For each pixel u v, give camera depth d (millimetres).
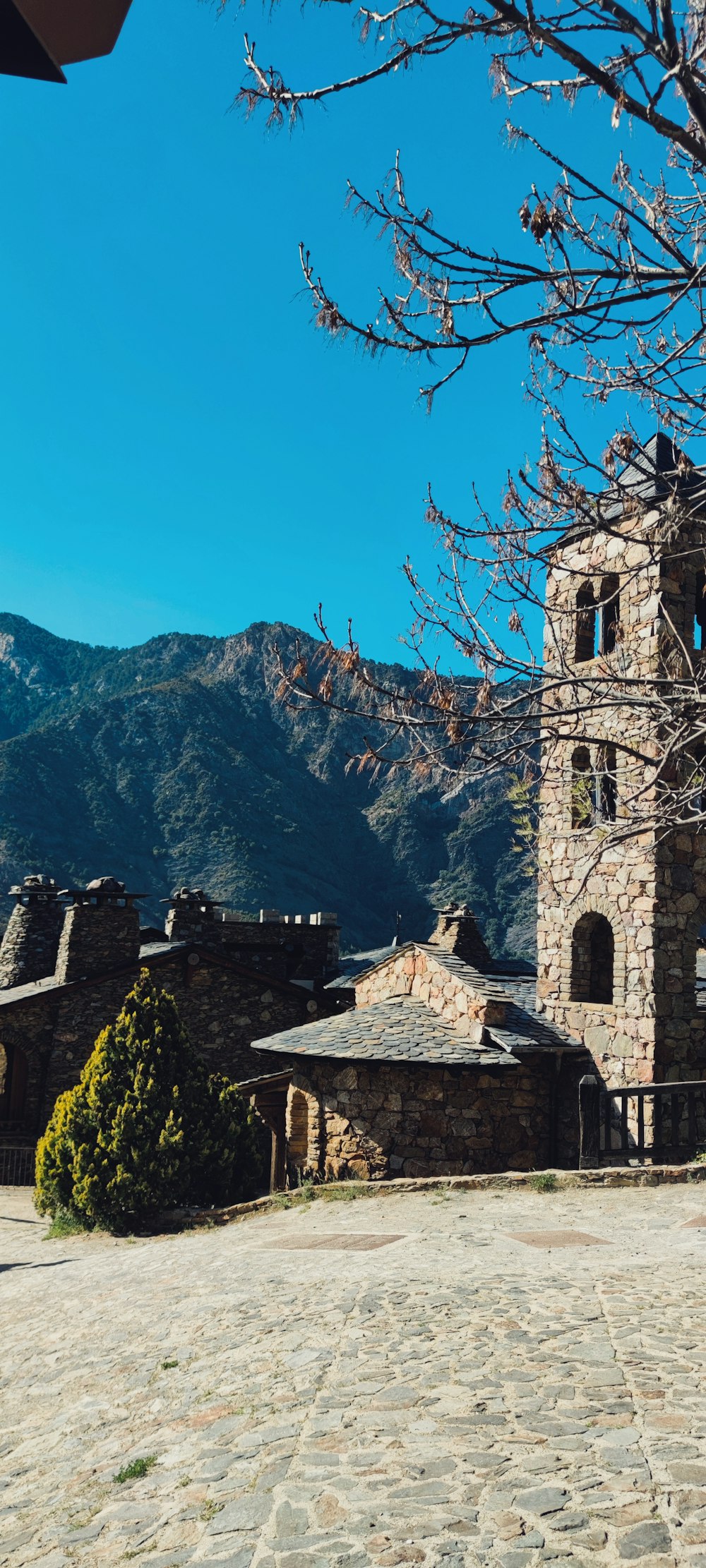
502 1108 15062
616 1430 4551
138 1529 4324
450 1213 10594
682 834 15773
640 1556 3525
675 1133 13125
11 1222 17453
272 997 24438
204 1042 23656
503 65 4449
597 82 4020
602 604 5527
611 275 4621
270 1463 4652
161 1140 14859
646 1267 7660
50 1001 23484
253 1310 7367
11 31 2041
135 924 24453
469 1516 3932
